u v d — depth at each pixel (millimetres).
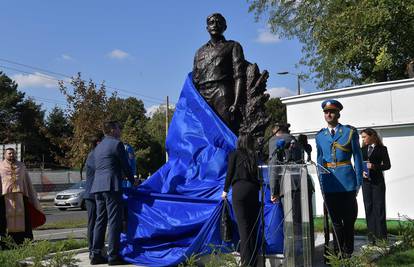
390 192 14273
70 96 34719
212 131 7641
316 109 15727
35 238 11633
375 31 18922
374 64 20578
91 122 33906
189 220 6457
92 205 7445
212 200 6484
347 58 19984
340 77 25906
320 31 21688
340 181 6129
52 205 29016
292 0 25797
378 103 14484
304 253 5598
